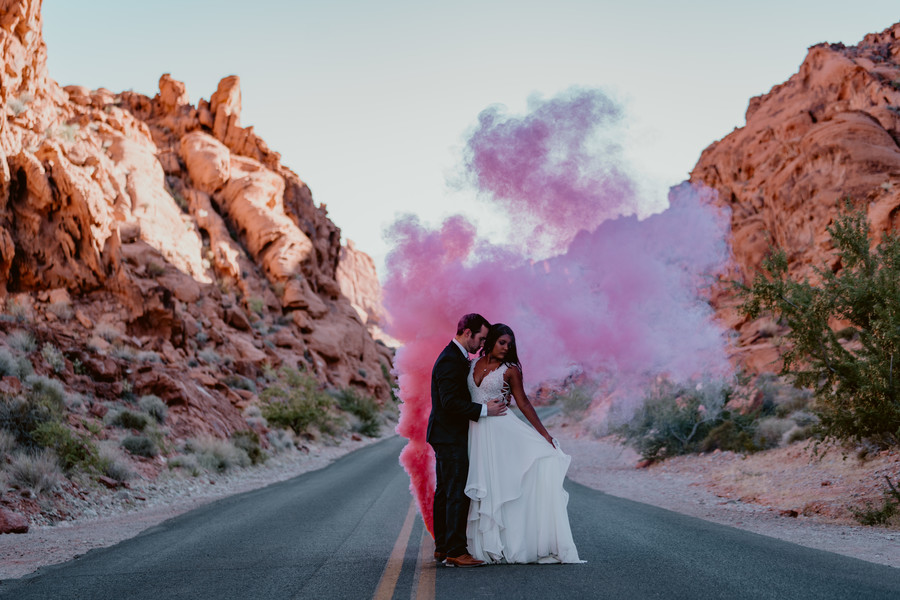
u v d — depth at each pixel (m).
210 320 38.06
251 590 4.91
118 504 12.75
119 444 16.39
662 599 4.17
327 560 6.11
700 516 10.34
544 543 5.59
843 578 4.81
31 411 14.20
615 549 6.28
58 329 24.38
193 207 47.38
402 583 4.90
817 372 10.72
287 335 45.19
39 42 30.50
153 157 43.94
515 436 5.74
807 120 40.38
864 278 10.38
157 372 21.53
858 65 38.97
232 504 12.31
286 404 31.94
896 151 31.92
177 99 56.03
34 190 25.95
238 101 57.62
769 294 10.77
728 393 21.33
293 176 59.84
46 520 10.72
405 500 11.48
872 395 9.98
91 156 32.88
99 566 6.37
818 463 14.31
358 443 35.50
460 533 5.49
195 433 20.45
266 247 51.19
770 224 36.44
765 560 5.60
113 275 27.77
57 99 39.81
